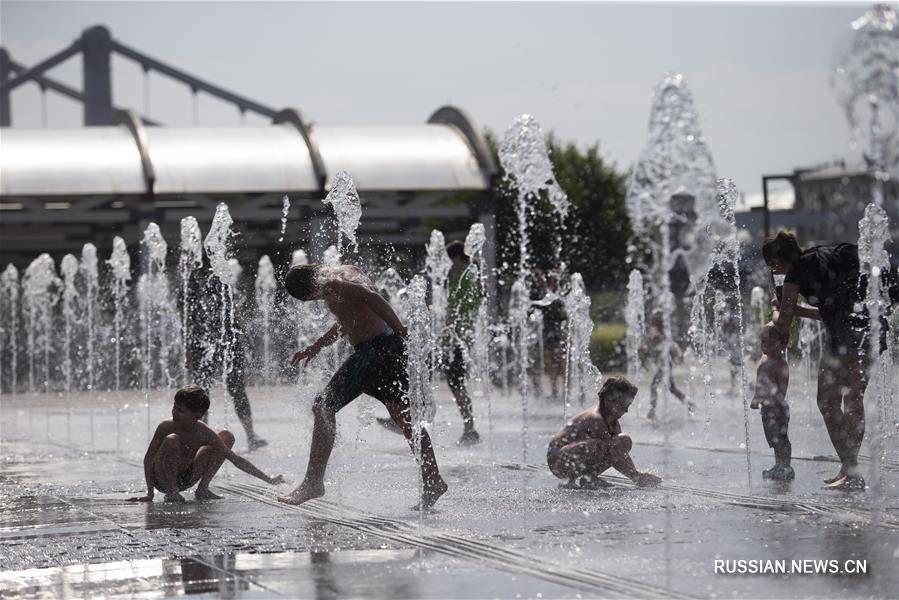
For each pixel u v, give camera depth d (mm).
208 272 19047
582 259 68500
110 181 50562
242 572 8133
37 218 50719
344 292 11125
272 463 15109
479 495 11594
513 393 29578
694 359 27484
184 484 11875
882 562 8039
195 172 51812
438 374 23984
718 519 9898
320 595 7395
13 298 42406
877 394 12641
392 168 53375
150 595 7480
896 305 12445
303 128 53344
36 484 13453
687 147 11781
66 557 8781
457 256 18641
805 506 10570
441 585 7605
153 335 36188
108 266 51844
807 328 21609
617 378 12328
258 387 25578
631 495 11461
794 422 18766
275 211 52406
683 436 17734
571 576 7777
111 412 26828
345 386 11188
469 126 54750
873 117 10195
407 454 15711
